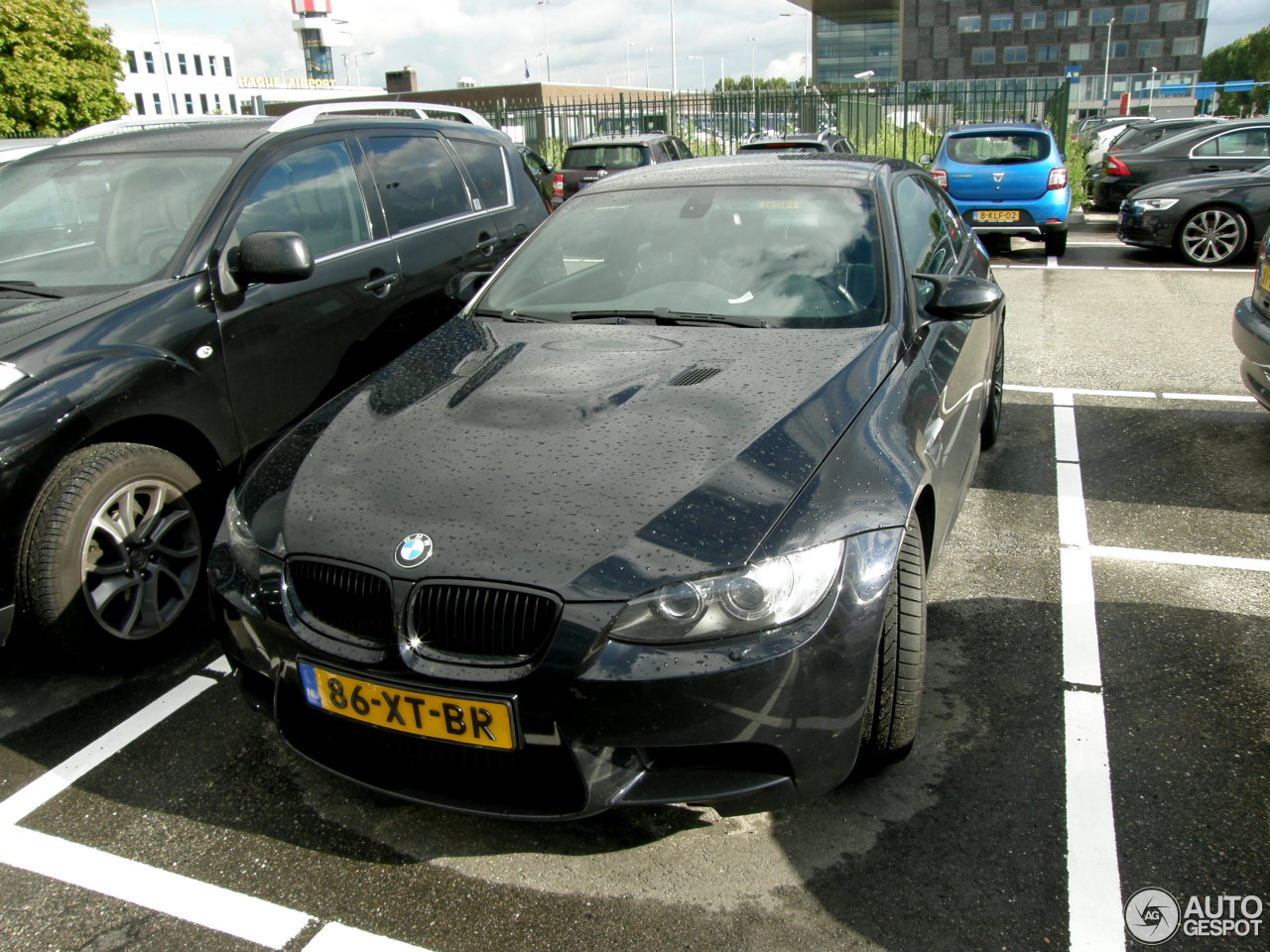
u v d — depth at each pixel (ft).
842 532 6.74
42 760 8.72
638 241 10.91
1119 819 7.45
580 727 6.23
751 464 7.00
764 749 6.48
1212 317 25.07
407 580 6.50
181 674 10.07
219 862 7.38
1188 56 232.94
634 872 7.11
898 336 9.15
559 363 8.84
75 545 9.20
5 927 6.79
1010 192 36.04
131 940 6.65
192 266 10.93
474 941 6.53
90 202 11.84
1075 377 20.04
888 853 7.20
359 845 7.52
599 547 6.41
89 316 9.92
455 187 15.72
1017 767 8.11
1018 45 237.25
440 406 8.27
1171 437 16.12
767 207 10.91
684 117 74.28
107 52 71.67
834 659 6.51
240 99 276.41
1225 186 33.32
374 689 6.59
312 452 8.00
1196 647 9.83
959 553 12.18
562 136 73.87
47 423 8.97
